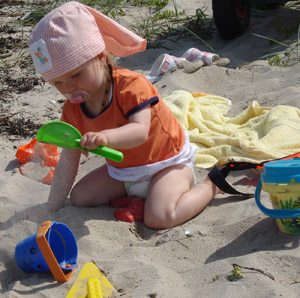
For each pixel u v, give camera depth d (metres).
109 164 2.56
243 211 2.29
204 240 2.10
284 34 4.68
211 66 4.16
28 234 2.22
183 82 3.97
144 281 1.82
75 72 2.12
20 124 3.55
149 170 2.44
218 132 3.22
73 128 1.92
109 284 1.81
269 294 1.65
